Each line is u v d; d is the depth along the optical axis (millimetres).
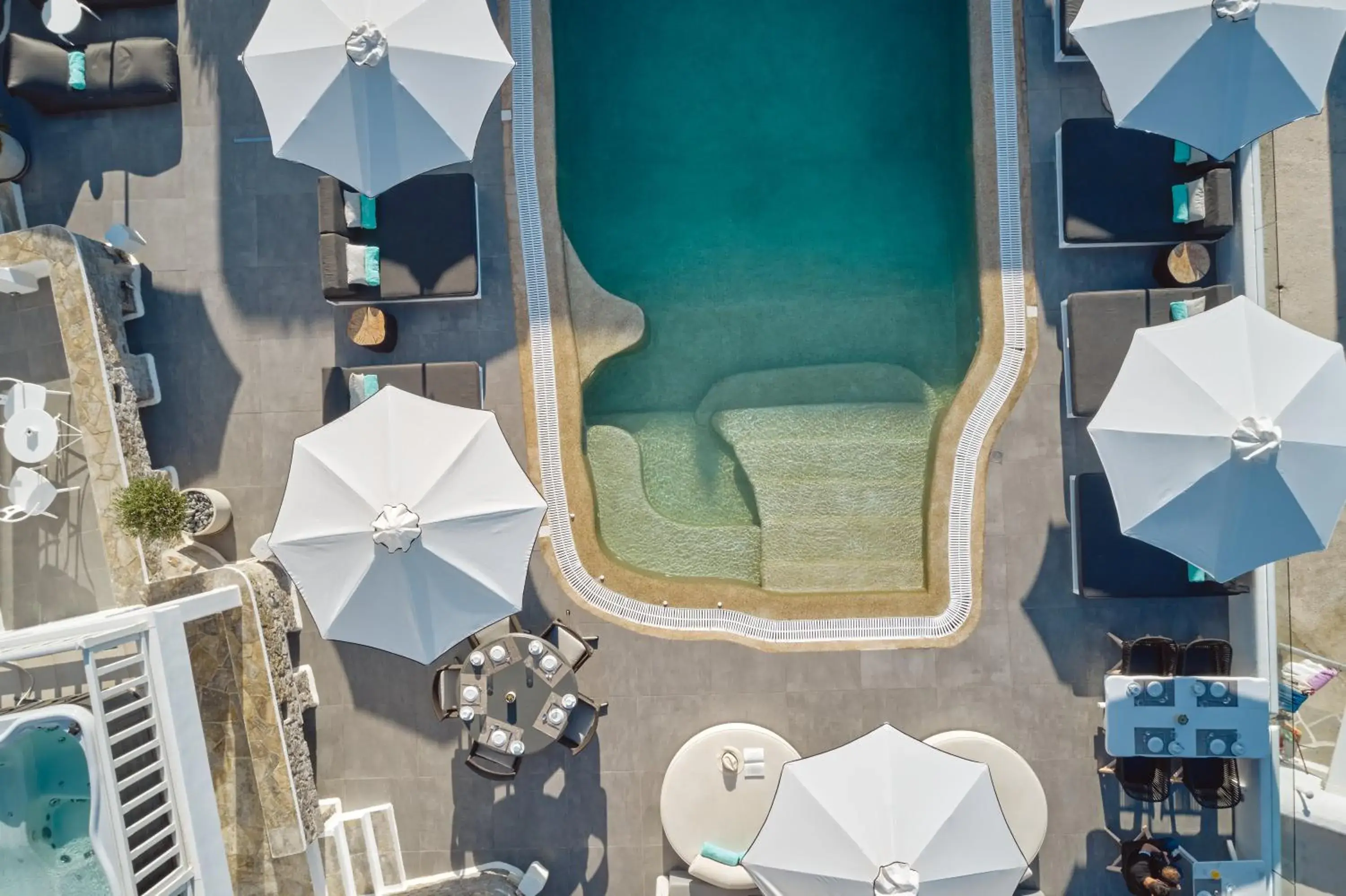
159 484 9586
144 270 10852
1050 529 10562
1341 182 11102
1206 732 9797
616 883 10539
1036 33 10547
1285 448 8516
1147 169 10062
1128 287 10523
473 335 10711
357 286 10156
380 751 10648
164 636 8383
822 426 11406
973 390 10664
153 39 10641
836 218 11469
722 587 10805
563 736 9805
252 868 10023
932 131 11422
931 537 10711
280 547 8891
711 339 11570
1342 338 11102
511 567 8922
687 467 11516
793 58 11445
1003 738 10539
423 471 8773
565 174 11438
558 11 11305
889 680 10594
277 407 10773
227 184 10836
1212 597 10430
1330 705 10805
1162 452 8867
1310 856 10203
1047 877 10484
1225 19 8742
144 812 9516
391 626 8945
